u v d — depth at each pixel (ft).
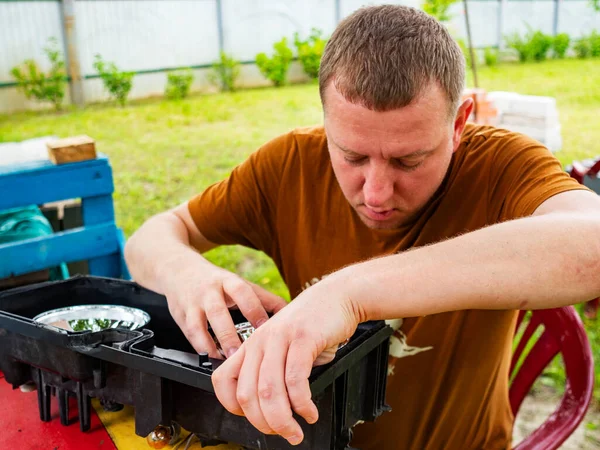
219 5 35.40
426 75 3.01
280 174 4.54
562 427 4.03
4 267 5.60
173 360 2.61
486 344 4.07
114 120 27.50
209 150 21.79
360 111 3.04
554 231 2.73
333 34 3.35
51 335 2.87
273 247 4.84
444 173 3.50
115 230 6.23
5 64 30.48
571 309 4.23
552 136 18.45
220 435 2.67
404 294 2.58
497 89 29.14
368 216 3.48
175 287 3.32
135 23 33.37
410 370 4.17
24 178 5.52
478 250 2.68
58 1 30.63
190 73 34.37
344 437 2.66
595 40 39.19
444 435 4.30
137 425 2.80
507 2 38.78
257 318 3.02
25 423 3.23
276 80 36.37
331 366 2.41
